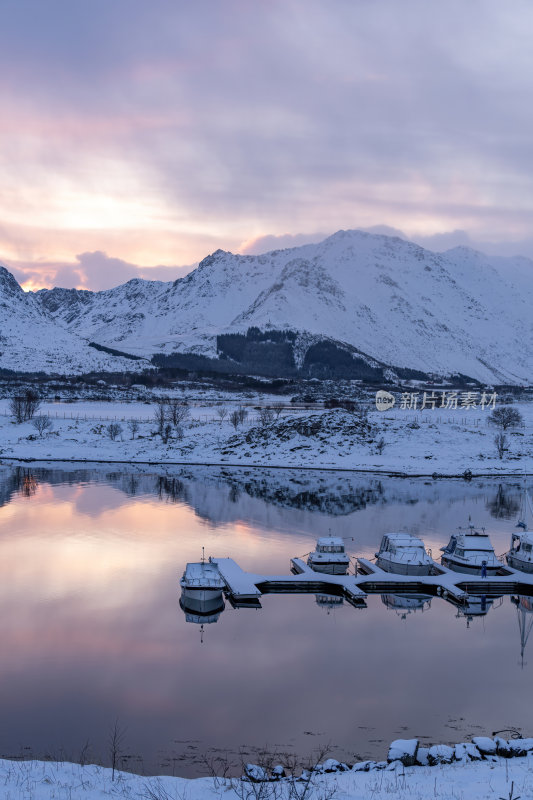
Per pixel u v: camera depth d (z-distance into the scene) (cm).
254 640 4716
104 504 9269
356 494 10375
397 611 5509
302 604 5622
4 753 3181
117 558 6625
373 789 2467
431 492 10638
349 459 13350
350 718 3622
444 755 2841
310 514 8912
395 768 2766
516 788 2355
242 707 3722
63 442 14938
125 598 5462
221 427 16850
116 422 17738
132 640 4619
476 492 10681
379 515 8912
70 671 4116
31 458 13400
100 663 4241
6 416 18075
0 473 11794
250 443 14488
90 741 3322
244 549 7138
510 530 8169
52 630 4741
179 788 2534
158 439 15338
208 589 5312
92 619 4978
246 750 3275
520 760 2791
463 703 3822
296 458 13425
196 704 3744
